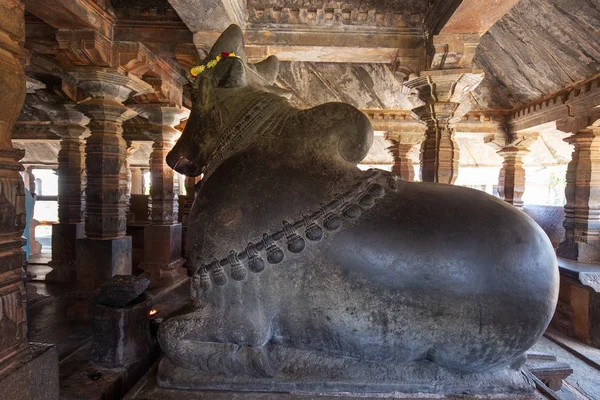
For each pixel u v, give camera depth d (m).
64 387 2.16
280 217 1.72
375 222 1.69
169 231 5.45
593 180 4.52
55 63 4.81
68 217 5.88
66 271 5.77
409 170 6.82
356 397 1.71
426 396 1.71
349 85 6.23
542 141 7.80
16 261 1.49
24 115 7.48
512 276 1.61
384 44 4.11
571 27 4.03
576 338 4.37
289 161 1.84
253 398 1.71
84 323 3.88
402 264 1.63
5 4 1.40
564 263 4.47
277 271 1.70
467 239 1.64
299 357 1.82
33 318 4.05
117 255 4.05
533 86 5.31
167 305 4.23
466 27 3.64
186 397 1.73
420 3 4.04
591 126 4.40
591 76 4.30
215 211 1.79
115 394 2.22
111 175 4.04
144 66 4.12
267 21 4.07
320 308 1.69
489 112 6.32
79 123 5.82
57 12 3.19
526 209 6.98
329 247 1.68
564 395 3.21
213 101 2.17
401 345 1.69
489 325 1.61
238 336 1.73
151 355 2.62
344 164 1.88
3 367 1.38
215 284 1.74
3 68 1.43
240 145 2.01
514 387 1.72
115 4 3.81
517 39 4.79
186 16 3.42
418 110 4.38
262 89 2.26
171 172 5.57
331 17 4.06
